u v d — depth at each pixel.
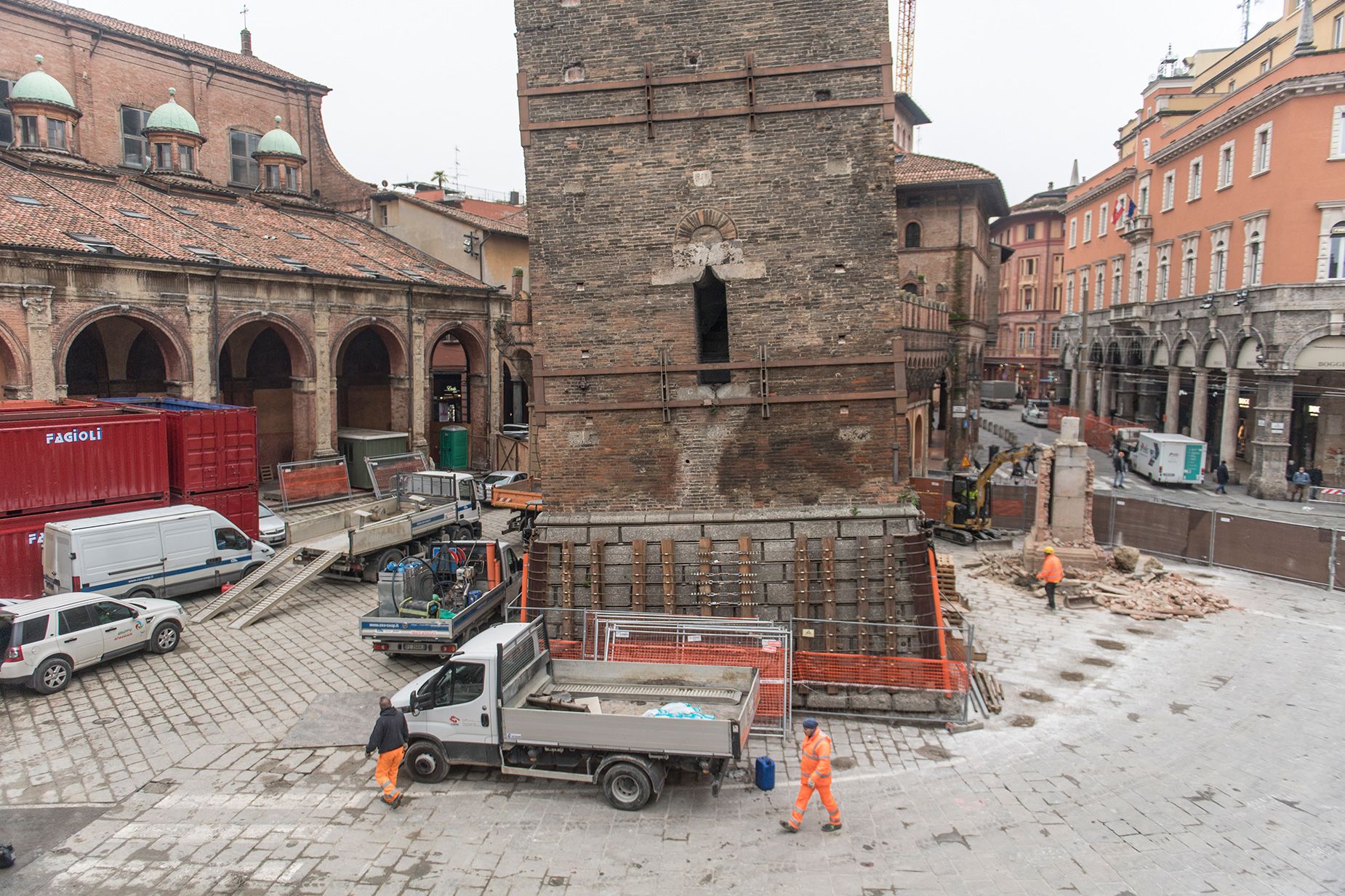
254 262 31.69
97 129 37.75
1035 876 10.39
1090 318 62.62
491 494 29.53
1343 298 34.53
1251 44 53.19
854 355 16.14
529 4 16.22
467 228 42.47
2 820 11.73
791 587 15.91
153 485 22.73
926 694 14.99
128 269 27.34
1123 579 23.59
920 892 10.09
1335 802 12.28
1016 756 13.63
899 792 12.48
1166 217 48.09
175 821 11.75
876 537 15.98
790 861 10.73
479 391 42.09
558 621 16.14
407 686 13.46
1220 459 41.44
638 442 16.75
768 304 16.30
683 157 16.23
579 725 12.00
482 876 10.48
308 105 47.19
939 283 42.38
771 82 15.89
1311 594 23.41
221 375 36.94
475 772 13.20
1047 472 24.77
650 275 16.48
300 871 10.60
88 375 33.53
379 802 12.27
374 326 36.53
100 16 39.75
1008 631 20.00
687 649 15.05
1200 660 18.12
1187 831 11.46
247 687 16.36
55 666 15.98
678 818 11.79
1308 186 35.12
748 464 16.52
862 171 15.89
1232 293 39.25
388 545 23.75
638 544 16.22
